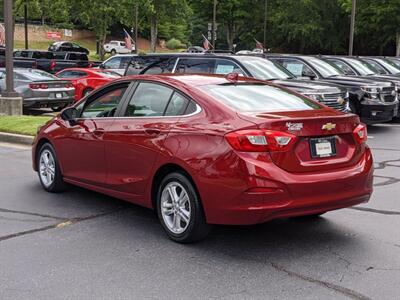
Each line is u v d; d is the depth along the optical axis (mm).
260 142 4902
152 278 4633
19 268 4844
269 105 5641
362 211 6656
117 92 6520
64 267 4871
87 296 4281
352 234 5805
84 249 5336
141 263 4973
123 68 19469
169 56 13570
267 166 4887
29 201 7094
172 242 5547
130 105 6246
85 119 6758
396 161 10102
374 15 48844
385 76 17094
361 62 19109
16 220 6273
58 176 7324
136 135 5883
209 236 5727
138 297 4258
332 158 5301
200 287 4449
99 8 44156
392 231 5902
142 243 5516
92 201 7133
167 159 5441
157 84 6062
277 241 5586
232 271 4789
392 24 48375
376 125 16000
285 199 4910
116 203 7055
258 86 6184
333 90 12234
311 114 5363
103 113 6602
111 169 6277
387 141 12711
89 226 6078
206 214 5164
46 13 44812
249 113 5207
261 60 13273
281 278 4637
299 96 6234
